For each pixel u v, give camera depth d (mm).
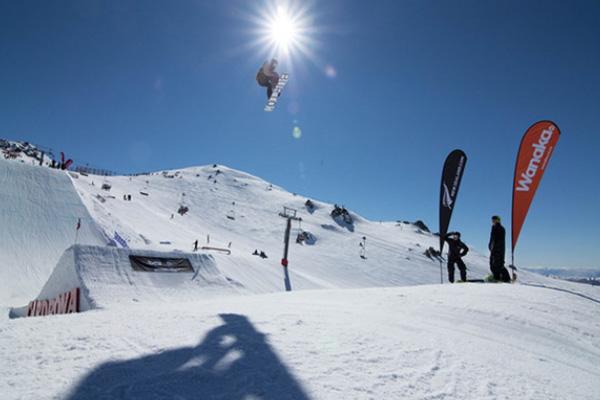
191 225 56188
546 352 3750
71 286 11414
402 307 5426
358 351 3037
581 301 5664
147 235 35344
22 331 3180
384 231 92188
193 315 4078
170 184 86062
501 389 2604
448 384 2570
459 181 10203
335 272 47312
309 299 6605
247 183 108625
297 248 58219
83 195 30641
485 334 4191
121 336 3084
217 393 2088
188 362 2516
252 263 28609
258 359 2648
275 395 2105
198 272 14852
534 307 5168
